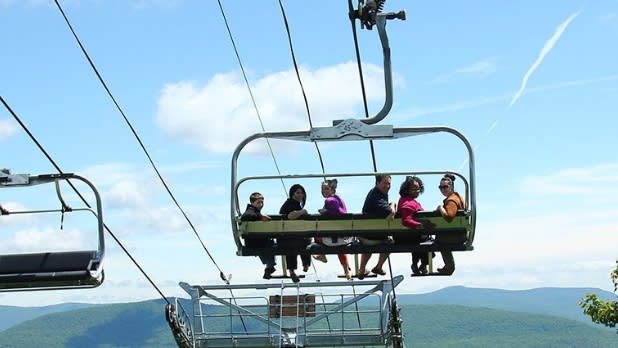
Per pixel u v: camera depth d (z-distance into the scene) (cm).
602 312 2384
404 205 1352
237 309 2330
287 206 1412
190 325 2289
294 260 1528
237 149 1284
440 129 1249
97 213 1200
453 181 1366
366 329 2311
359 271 1545
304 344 2298
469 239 1357
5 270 1168
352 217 1362
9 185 1192
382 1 1280
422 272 1487
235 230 1337
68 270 1170
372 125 1255
